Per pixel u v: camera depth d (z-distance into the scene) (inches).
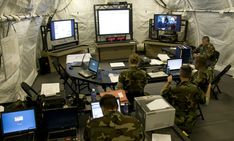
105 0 291.7
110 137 71.7
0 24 129.7
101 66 177.6
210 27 253.6
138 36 313.0
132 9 292.5
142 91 136.0
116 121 72.7
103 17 275.4
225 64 237.3
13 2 132.1
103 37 289.0
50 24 243.9
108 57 281.3
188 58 181.5
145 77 134.2
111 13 275.7
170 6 303.7
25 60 194.2
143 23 308.2
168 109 90.3
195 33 283.4
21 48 178.4
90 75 153.9
